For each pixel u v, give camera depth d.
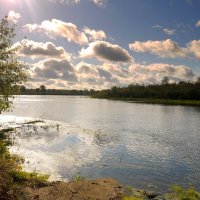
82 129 48.53
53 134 41.91
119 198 16.27
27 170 22.41
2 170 16.80
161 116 78.12
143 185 20.61
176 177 22.78
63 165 25.11
